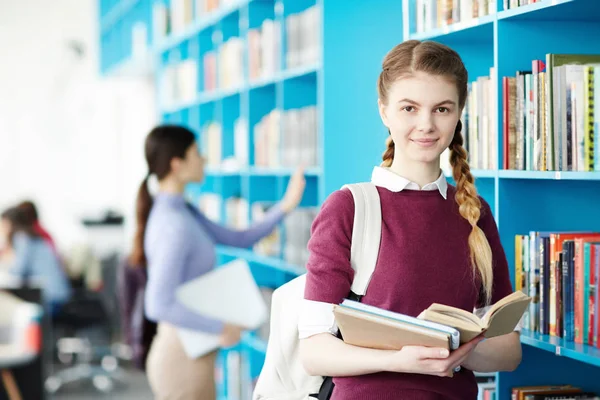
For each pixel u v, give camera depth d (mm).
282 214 4137
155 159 3584
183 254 3441
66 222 9641
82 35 9641
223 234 4055
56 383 7000
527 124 2363
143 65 8172
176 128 3623
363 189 1871
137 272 3666
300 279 2178
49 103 9586
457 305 1838
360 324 1706
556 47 2492
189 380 3398
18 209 7121
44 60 9562
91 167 9688
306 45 4125
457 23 2658
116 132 9680
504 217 2504
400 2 3695
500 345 1916
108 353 7859
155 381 3455
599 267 2141
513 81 2430
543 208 2531
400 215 1846
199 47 6172
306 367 1841
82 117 9656
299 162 4270
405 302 1812
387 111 1880
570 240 2256
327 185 3654
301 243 4215
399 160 1899
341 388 1836
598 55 2283
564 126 2213
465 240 1864
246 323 3404
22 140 9547
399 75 1825
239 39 5242
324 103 3637
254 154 5098
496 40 2469
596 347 2150
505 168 2451
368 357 1729
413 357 1670
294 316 2131
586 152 2148
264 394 2180
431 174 1886
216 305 3398
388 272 1814
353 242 1829
